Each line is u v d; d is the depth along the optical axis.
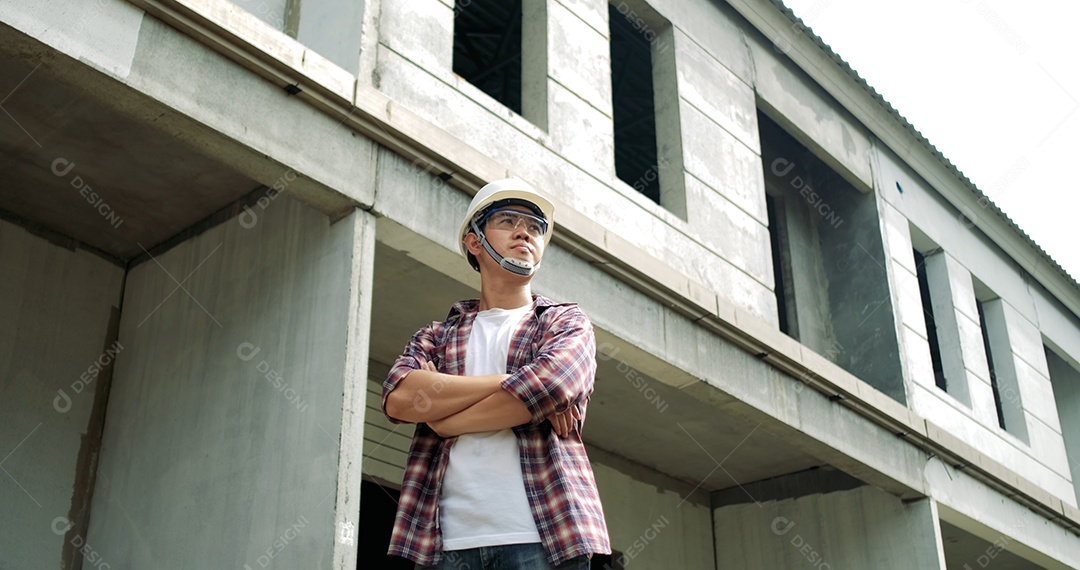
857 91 12.98
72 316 7.37
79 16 5.34
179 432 6.66
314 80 6.19
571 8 9.27
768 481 11.84
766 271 10.34
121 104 5.56
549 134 8.42
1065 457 14.89
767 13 11.85
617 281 8.13
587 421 10.29
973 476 11.80
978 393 13.20
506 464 3.41
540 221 3.92
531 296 3.97
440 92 7.52
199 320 6.98
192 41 5.81
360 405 5.75
